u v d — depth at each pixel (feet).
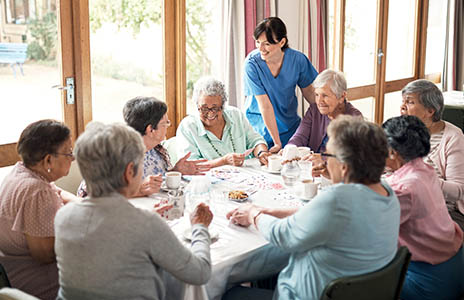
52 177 5.98
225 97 9.16
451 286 6.33
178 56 11.75
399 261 5.00
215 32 12.39
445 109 15.38
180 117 12.10
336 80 9.43
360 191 4.80
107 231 4.54
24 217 5.67
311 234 4.87
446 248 6.26
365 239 4.78
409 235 6.25
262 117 11.18
